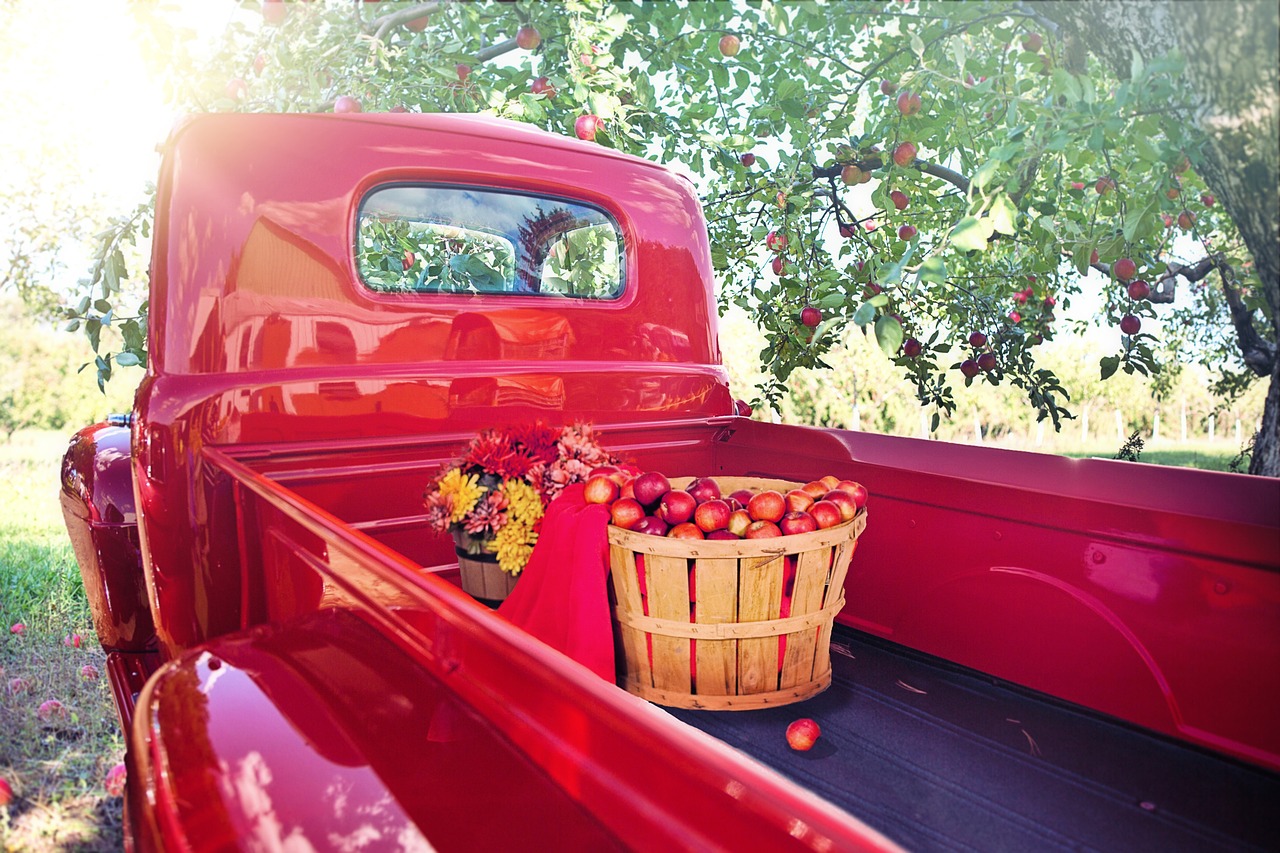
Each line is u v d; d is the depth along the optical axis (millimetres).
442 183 2328
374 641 1290
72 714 3486
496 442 2008
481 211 2537
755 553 1713
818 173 4980
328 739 1134
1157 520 1612
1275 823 1388
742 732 1715
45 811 2812
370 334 2119
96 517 2498
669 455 2639
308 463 1958
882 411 14828
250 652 1359
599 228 2699
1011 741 1675
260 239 2008
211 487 1852
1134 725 1675
